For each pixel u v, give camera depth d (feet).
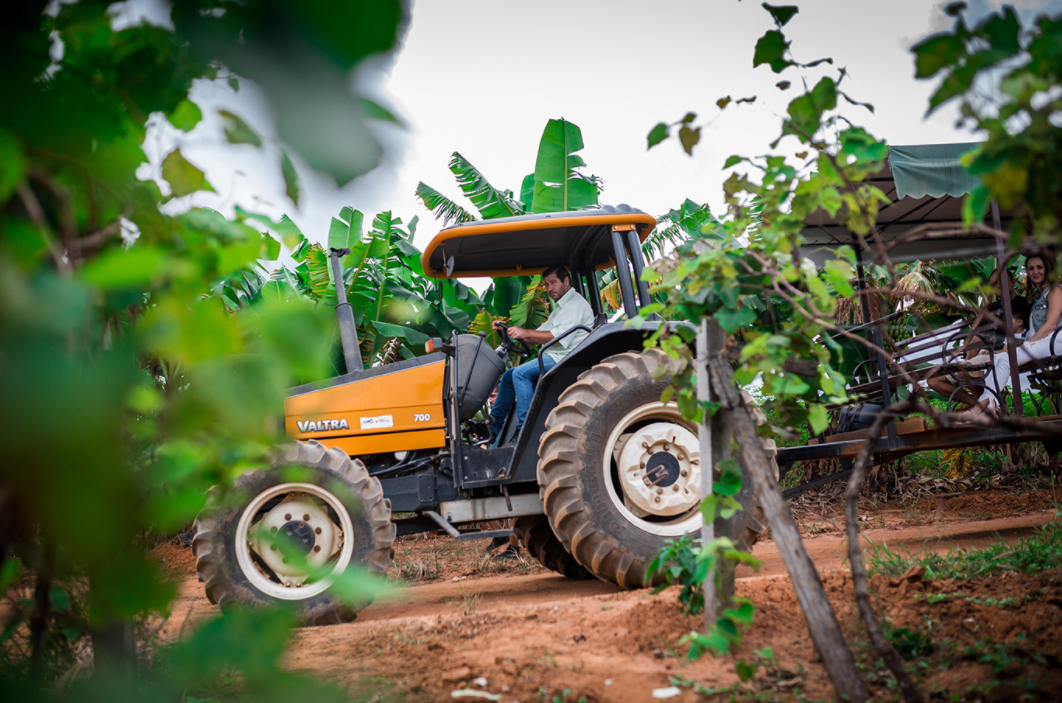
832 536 20.07
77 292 1.31
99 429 1.32
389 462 15.51
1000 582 10.03
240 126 1.81
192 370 1.40
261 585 12.89
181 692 1.83
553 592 14.96
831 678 6.41
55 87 1.94
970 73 2.97
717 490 7.45
